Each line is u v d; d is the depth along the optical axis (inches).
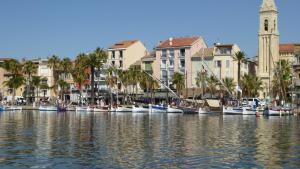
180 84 6323.8
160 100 6520.7
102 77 7086.6
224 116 4618.6
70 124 3147.1
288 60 6663.4
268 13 6624.0
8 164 1411.2
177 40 6958.7
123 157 1551.4
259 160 1507.1
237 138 2209.6
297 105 5723.4
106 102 6791.3
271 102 5757.9
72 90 7234.3
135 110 5295.3
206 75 6171.3
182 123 3353.8
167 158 1536.7
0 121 3474.4
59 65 7150.6
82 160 1487.5
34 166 1381.6
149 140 2082.9
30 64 7037.4
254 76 6348.4
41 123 3243.1
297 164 1434.5
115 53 7313.0
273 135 2380.7
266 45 6609.3
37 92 7145.7
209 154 1633.9
